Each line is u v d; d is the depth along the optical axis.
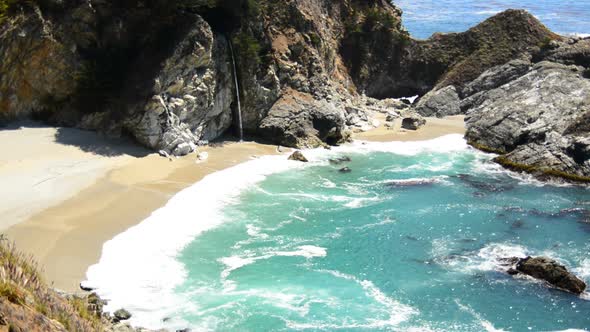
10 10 52.53
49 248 34.91
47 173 45.09
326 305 31.30
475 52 78.12
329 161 55.38
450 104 73.00
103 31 54.78
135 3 54.56
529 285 33.53
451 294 32.72
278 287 32.91
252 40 57.81
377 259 36.50
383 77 80.06
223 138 59.12
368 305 31.48
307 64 64.12
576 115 56.91
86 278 32.41
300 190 47.59
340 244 38.34
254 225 40.69
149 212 41.62
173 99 53.12
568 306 31.64
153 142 51.84
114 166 48.12
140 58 54.19
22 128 52.94
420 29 123.94
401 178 51.41
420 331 29.27
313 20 67.44
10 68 52.66
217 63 56.78
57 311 16.20
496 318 30.59
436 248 38.12
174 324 28.78
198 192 45.72
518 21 78.25
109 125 53.16
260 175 50.53
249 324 29.23
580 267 35.75
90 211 40.38
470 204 45.59
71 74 54.00
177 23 54.44
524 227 41.47
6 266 16.08
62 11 53.50
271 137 59.09
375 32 79.31
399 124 67.94
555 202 46.34
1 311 13.69
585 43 73.62
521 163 53.66
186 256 35.91
